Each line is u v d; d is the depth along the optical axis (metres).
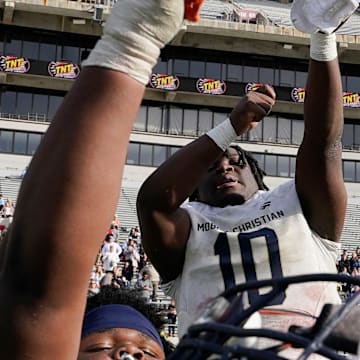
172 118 40.00
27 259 1.12
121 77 1.13
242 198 3.05
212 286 2.77
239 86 40.03
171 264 2.95
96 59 1.15
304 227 2.83
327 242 2.88
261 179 3.33
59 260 1.11
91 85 1.14
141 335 2.01
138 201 2.85
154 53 1.15
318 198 2.79
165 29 1.14
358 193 40.31
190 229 2.92
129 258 22.03
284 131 40.66
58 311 1.14
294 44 41.19
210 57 40.94
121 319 2.02
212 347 0.95
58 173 1.11
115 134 1.13
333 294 2.54
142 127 39.53
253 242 2.80
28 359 1.14
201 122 40.25
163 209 2.79
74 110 1.13
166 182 2.75
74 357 1.18
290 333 0.97
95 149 1.12
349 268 24.73
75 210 1.10
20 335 1.13
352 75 42.53
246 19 43.09
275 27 40.69
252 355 0.90
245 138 40.28
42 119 38.41
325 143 2.71
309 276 1.03
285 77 41.56
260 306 1.04
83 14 38.34
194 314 2.77
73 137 1.12
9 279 1.15
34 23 38.75
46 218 1.10
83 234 1.11
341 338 0.99
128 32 1.13
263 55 41.34
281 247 2.78
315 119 2.68
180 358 1.00
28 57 38.84
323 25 2.07
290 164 40.31
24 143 37.62
